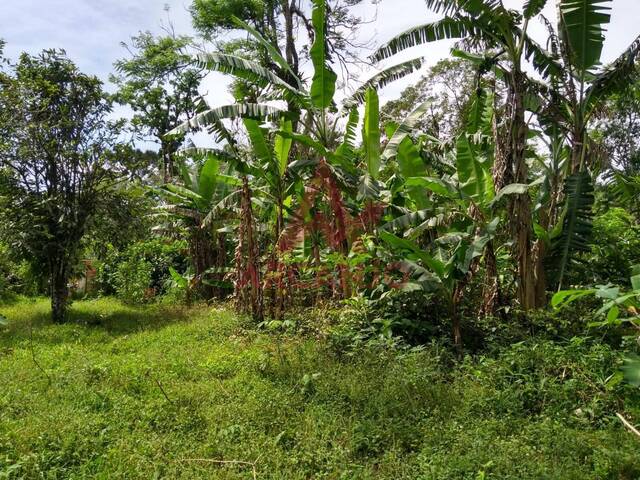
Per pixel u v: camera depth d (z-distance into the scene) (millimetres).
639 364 4531
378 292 7582
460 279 6523
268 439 4453
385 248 7625
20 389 5676
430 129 15812
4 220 9875
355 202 9008
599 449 4035
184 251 14008
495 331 6730
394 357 5902
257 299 8758
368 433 4426
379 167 8617
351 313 7027
